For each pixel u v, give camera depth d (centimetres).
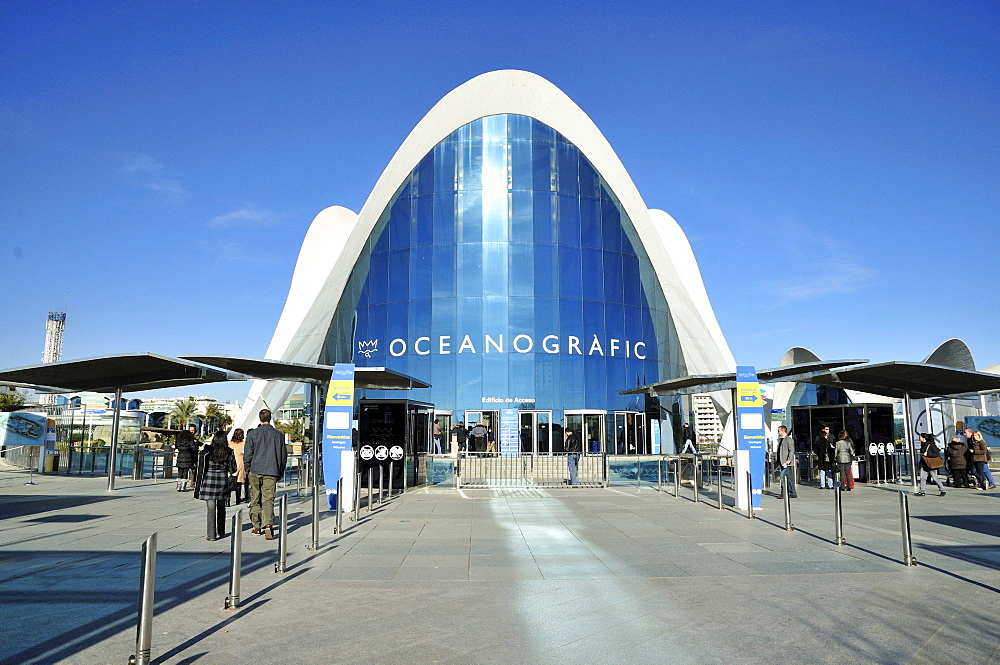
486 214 3259
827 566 917
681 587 795
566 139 3378
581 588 789
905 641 595
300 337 3528
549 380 3142
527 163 3316
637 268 3409
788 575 861
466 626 638
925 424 3228
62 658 540
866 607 705
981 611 689
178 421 8725
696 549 1050
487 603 721
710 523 1351
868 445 2439
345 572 874
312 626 636
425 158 3356
